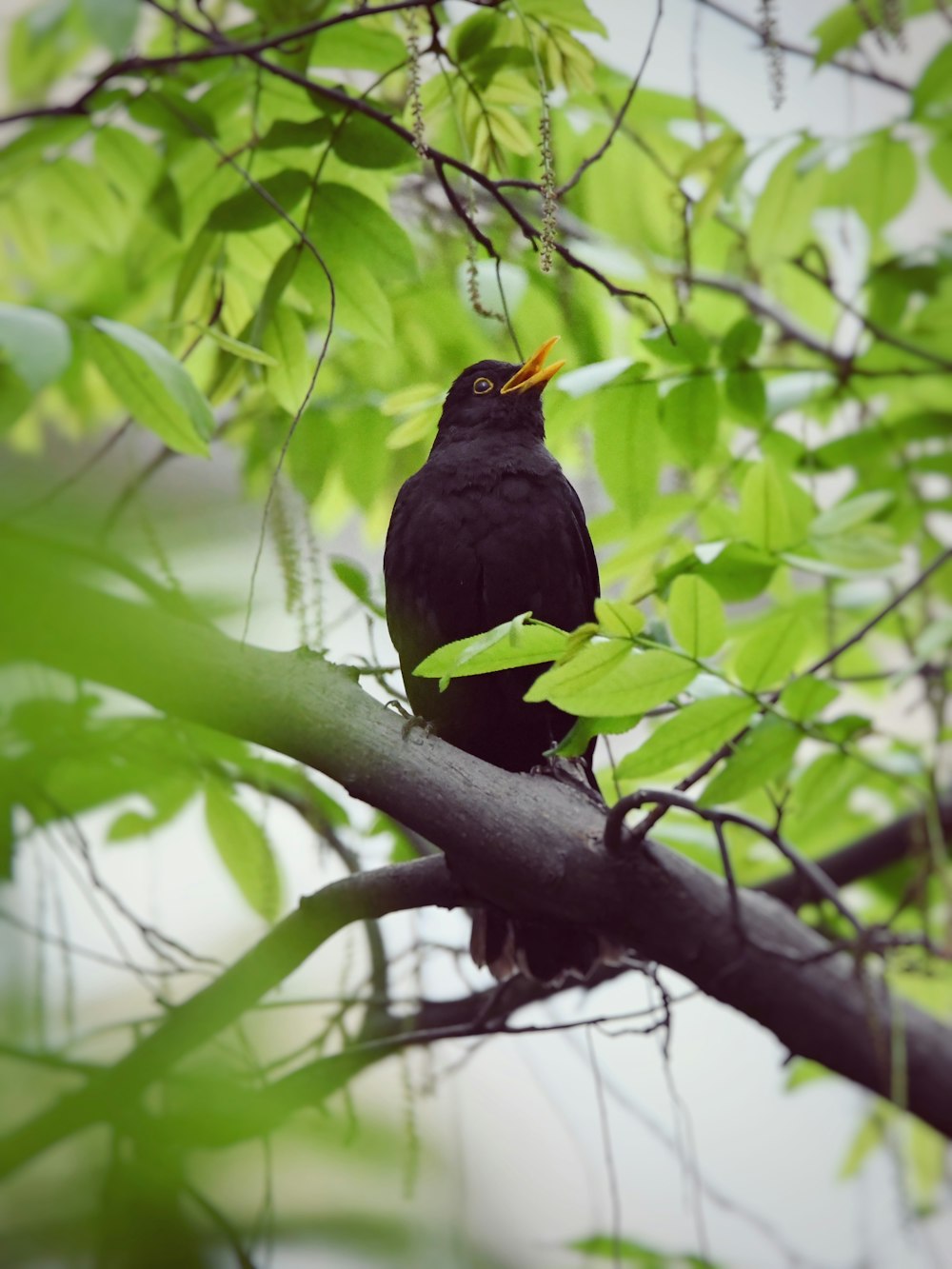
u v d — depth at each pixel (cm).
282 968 634
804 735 593
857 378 994
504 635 550
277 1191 375
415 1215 386
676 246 889
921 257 975
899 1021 673
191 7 947
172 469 659
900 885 1038
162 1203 358
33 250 942
